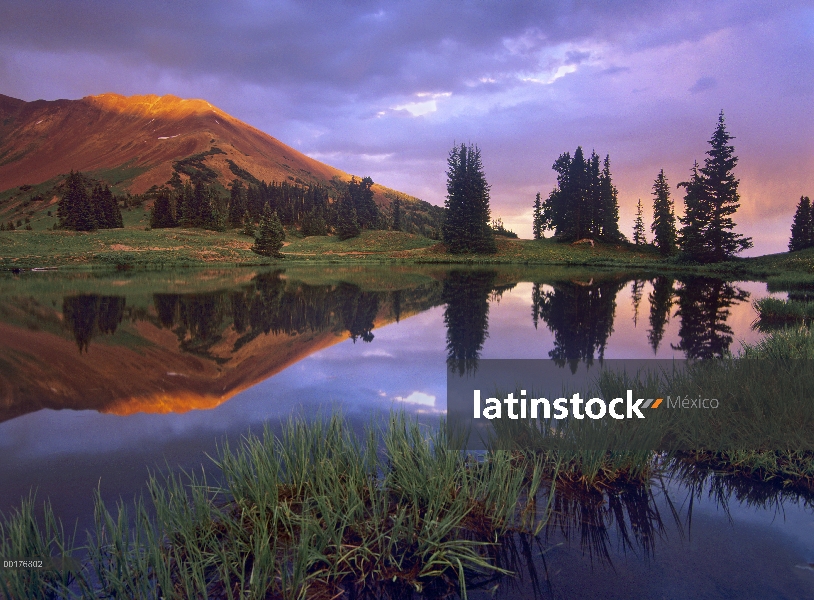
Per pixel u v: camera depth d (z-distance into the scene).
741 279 31.05
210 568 2.70
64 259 49.38
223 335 10.72
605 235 71.81
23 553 2.60
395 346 9.45
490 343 9.77
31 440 4.70
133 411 5.59
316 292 21.30
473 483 3.49
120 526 2.67
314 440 3.85
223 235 83.25
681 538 2.99
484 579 2.60
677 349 9.12
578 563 2.74
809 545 2.92
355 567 2.69
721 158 49.47
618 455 3.79
